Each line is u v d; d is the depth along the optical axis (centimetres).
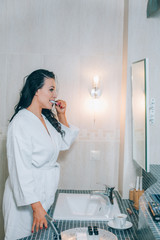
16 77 251
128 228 165
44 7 249
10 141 163
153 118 220
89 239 143
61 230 164
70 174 254
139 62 182
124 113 229
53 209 197
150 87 222
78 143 253
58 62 250
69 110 251
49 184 180
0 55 251
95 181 254
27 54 250
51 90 181
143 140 173
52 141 186
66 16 249
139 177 207
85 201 226
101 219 179
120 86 249
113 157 253
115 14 247
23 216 171
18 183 160
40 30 250
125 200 221
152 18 219
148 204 143
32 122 172
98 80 247
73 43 249
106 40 249
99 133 252
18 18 250
